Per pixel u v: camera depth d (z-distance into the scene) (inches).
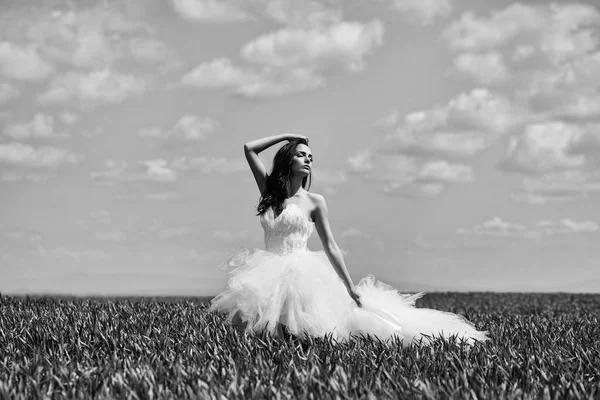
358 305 321.7
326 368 246.2
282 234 313.0
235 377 225.1
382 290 346.0
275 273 305.7
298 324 299.4
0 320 378.6
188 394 212.7
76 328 351.9
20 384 217.5
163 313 450.3
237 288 305.4
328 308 303.6
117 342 301.3
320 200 318.3
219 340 310.2
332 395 212.1
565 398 214.8
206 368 244.2
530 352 292.7
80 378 227.6
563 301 920.9
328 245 318.7
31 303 521.7
